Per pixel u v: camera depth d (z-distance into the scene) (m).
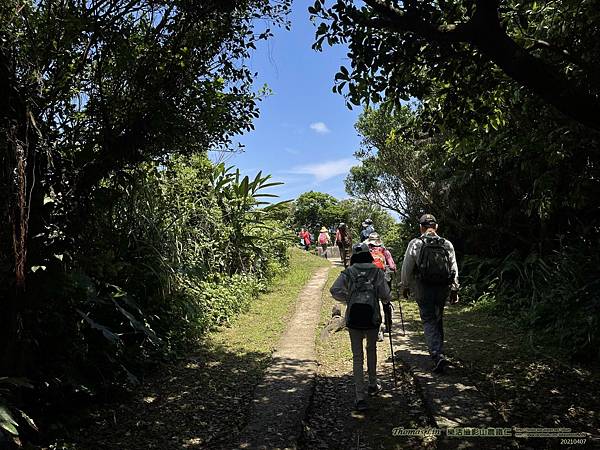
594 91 4.51
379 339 6.71
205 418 4.42
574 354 5.51
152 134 4.33
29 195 3.58
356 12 3.78
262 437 3.95
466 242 11.45
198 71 4.39
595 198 6.99
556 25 4.79
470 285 9.70
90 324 4.37
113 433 4.10
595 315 5.68
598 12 4.33
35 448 3.48
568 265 7.14
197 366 5.99
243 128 4.91
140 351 5.63
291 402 4.70
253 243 11.76
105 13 3.95
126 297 5.38
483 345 6.40
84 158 4.05
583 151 6.27
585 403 4.39
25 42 3.79
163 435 4.05
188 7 4.10
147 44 4.29
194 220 9.46
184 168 8.57
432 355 5.44
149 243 6.68
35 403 4.20
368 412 4.54
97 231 4.63
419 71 4.44
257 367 5.90
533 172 7.52
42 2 3.91
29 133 3.61
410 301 10.07
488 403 4.45
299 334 7.62
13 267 3.57
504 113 5.93
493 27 3.41
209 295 8.49
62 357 4.35
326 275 15.30
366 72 4.07
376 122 12.89
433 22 3.79
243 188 11.44
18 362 3.76
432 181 12.23
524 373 5.24
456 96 4.41
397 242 16.56
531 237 9.54
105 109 4.10
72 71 4.02
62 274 4.04
